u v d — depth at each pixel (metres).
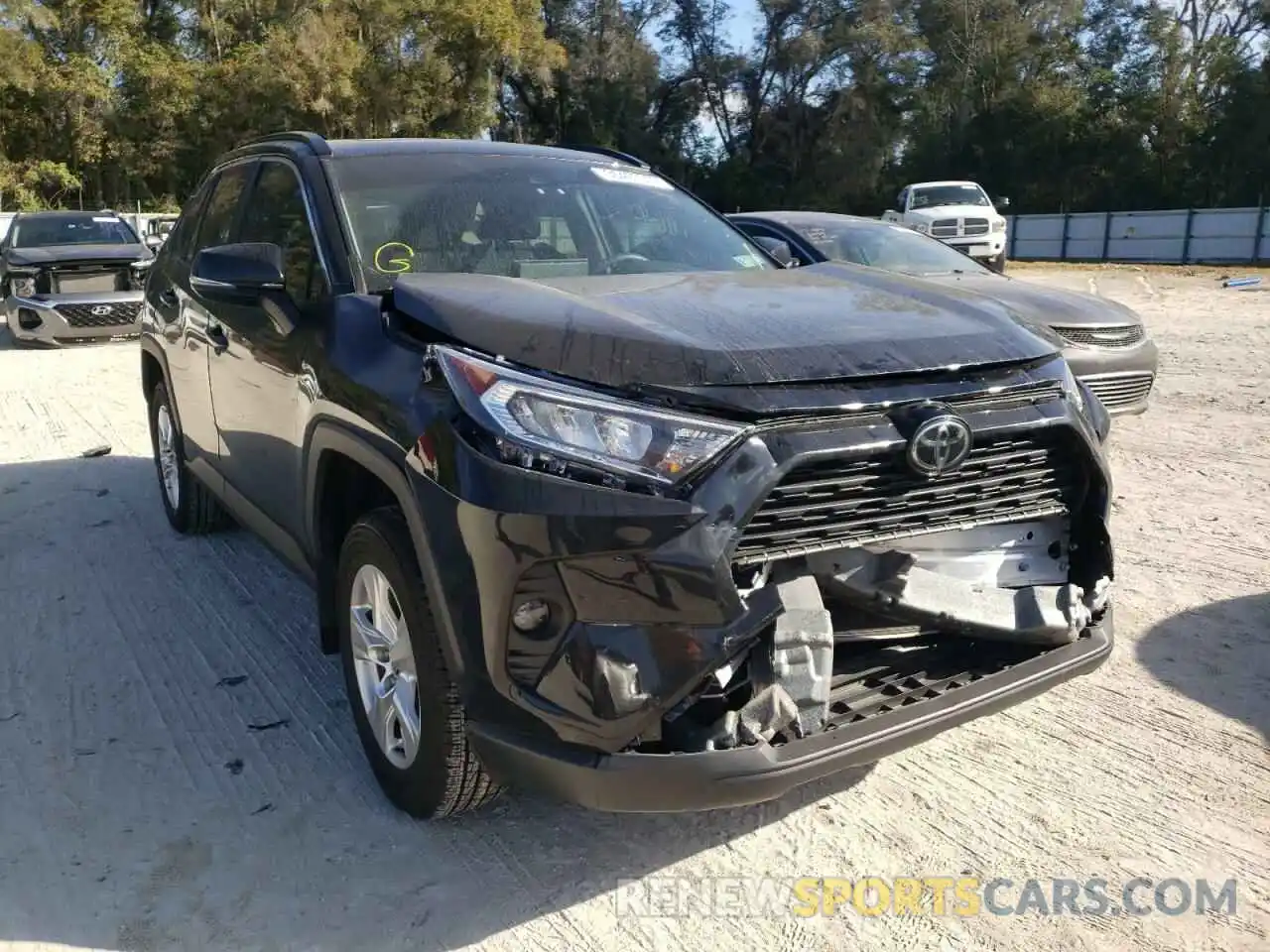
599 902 2.70
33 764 3.33
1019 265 31.88
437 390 2.54
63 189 39.94
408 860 2.86
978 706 2.64
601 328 2.53
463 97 43.06
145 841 2.94
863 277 3.41
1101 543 2.86
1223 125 43.56
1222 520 5.57
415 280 3.01
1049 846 2.90
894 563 2.59
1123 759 3.31
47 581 4.88
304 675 3.93
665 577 2.27
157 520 5.78
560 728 2.35
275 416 3.49
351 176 3.67
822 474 2.42
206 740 3.47
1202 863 2.82
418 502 2.52
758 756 2.35
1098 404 3.06
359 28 41.12
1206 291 19.98
